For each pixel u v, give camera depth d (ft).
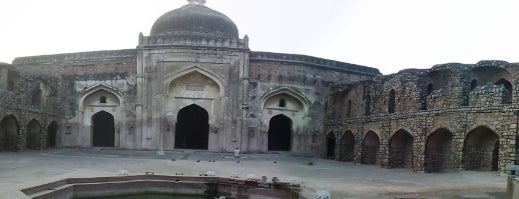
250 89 53.88
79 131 53.62
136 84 52.90
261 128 54.19
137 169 32.22
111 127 59.77
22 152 43.96
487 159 32.99
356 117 47.29
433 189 24.40
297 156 53.57
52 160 36.78
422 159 35.99
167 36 52.44
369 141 45.78
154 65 52.47
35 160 36.04
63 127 53.47
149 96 52.24
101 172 29.17
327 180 28.73
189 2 59.72
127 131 52.60
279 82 54.70
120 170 29.96
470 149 33.01
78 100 53.83
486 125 31.24
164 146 52.19
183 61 52.34
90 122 54.29
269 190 25.88
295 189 24.40
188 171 31.94
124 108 53.06
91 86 53.72
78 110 53.67
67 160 37.37
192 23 55.98
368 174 33.17
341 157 50.47
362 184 26.71
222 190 28.07
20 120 44.96
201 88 53.42
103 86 53.62
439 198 21.30
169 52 52.26
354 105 50.85
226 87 52.70
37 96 51.08
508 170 18.90
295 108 55.93
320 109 56.13
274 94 54.54
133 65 53.57
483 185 25.71
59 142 52.95
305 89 55.62
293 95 55.11
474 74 37.52
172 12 57.88
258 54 54.44
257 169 35.19
